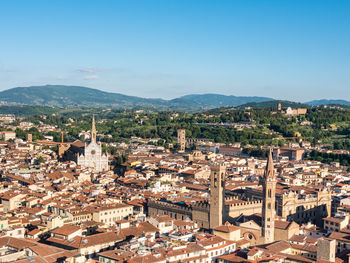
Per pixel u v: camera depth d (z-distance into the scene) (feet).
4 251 640.17
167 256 645.10
